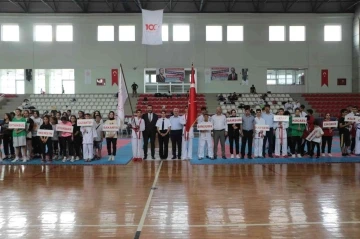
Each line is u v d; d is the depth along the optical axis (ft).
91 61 95.14
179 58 95.45
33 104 88.43
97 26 95.09
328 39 96.02
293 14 94.73
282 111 41.81
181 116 41.45
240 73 95.81
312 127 40.73
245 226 16.89
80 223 17.48
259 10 94.84
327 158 40.27
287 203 21.03
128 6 93.61
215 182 27.58
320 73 96.12
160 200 21.97
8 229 16.61
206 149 44.27
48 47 94.99
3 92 95.55
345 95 92.94
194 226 16.94
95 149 41.57
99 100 90.22
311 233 15.87
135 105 88.48
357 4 92.38
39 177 30.22
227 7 94.58
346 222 17.43
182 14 94.32
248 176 30.01
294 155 42.11
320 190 24.49
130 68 95.76
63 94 92.68
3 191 24.71
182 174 31.32
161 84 95.45
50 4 93.66
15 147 38.93
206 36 95.50
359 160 38.70
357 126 42.39
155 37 63.57
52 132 38.32
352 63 95.76
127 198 22.54
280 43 95.76
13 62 94.73
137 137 40.37
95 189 25.30
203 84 95.81
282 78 96.07
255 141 41.27
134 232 16.14
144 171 33.12
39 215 18.84
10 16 93.86
